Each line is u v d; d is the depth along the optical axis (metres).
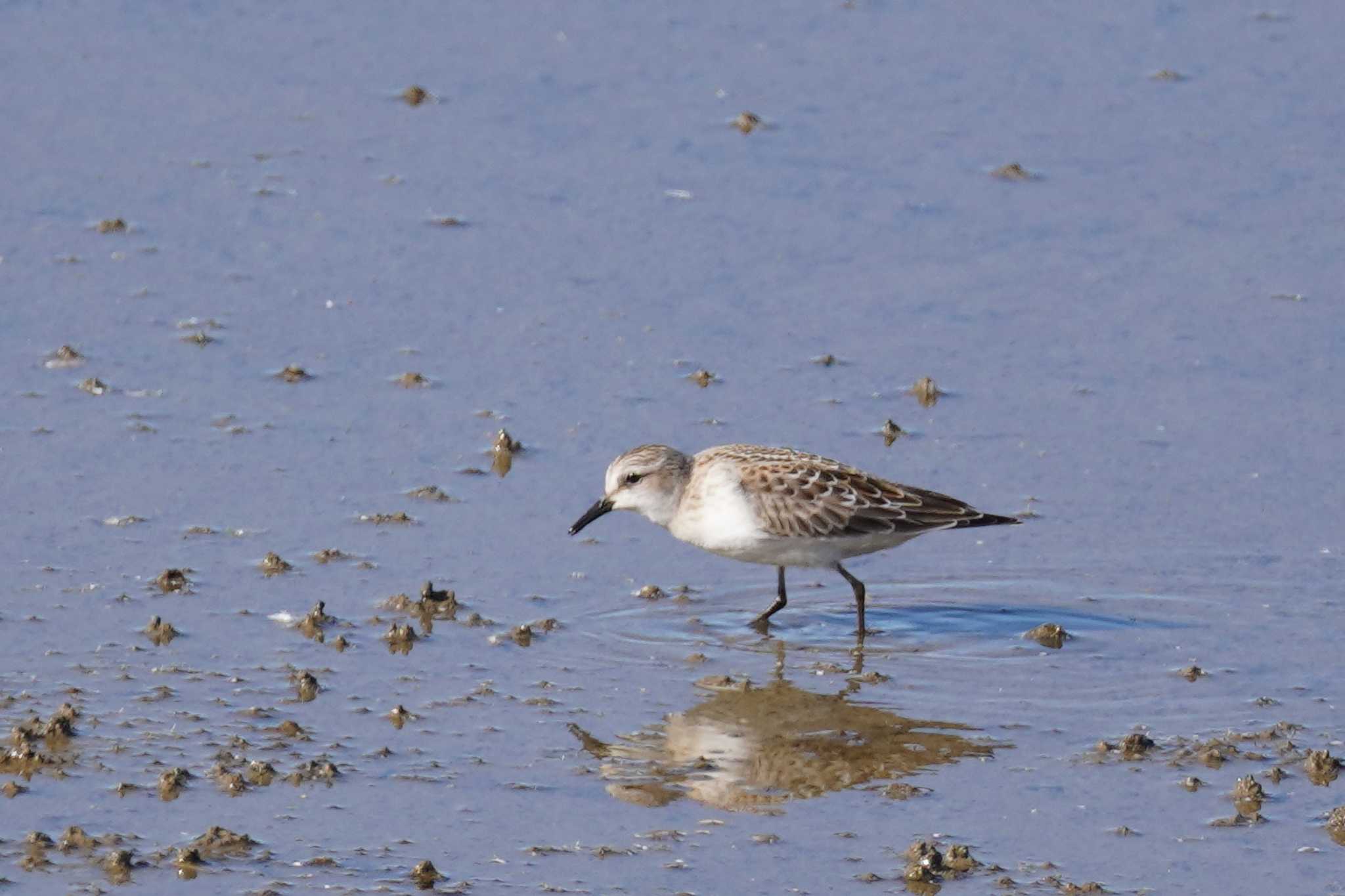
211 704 11.92
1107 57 23.19
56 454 15.27
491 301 18.03
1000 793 11.12
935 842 10.55
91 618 13.01
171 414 15.96
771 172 20.56
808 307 18.06
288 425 15.89
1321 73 22.67
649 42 23.48
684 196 20.03
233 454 15.40
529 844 10.46
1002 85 22.52
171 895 9.86
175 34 23.38
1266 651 13.05
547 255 18.88
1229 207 19.86
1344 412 16.23
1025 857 10.41
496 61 22.94
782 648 13.20
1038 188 20.25
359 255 18.77
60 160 20.33
